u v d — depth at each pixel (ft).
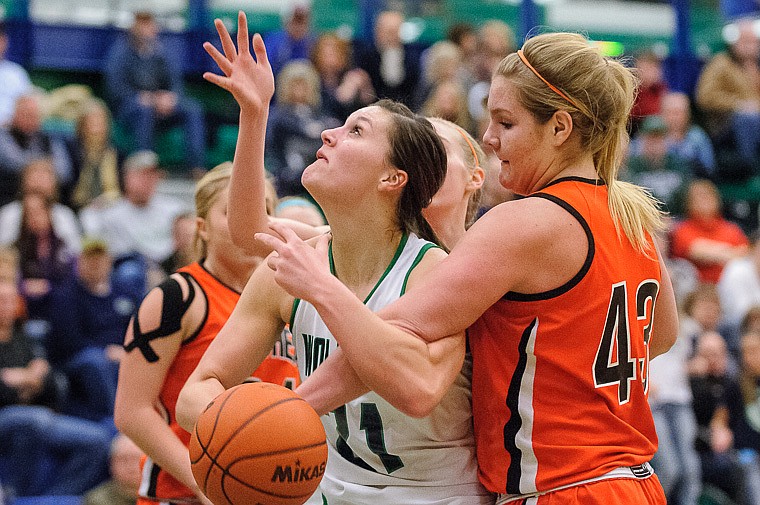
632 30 55.62
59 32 49.32
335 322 9.75
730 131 50.06
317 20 51.98
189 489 14.70
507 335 10.53
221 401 10.05
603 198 10.75
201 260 15.29
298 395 10.19
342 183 10.68
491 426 10.77
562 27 54.39
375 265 11.13
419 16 53.21
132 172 36.63
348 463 11.37
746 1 56.29
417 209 11.13
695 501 29.63
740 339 33.68
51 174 34.65
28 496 27.17
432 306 9.98
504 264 10.09
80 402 29.58
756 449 31.45
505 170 11.09
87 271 30.89
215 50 11.78
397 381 9.70
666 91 53.11
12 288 28.04
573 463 10.37
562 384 10.41
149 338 14.35
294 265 9.96
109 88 44.21
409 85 47.16
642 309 10.93
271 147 39.47
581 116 10.63
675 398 30.14
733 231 42.98
